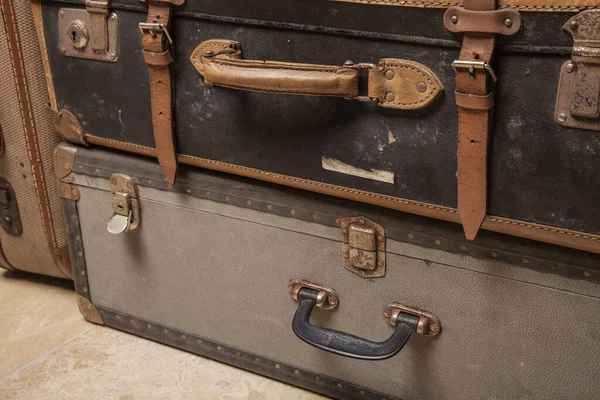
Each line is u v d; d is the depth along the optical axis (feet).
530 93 3.23
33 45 4.90
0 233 5.63
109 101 4.47
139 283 5.03
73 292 5.82
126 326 5.25
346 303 4.27
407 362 4.22
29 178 5.21
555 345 3.72
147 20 4.02
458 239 3.76
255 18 3.77
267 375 4.80
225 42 3.89
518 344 3.82
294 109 3.86
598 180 3.22
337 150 3.84
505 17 3.12
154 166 4.57
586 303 3.54
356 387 4.46
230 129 4.11
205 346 4.96
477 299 3.84
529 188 3.41
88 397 4.63
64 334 5.28
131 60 4.25
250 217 4.35
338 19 3.55
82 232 5.11
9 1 4.74
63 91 4.63
